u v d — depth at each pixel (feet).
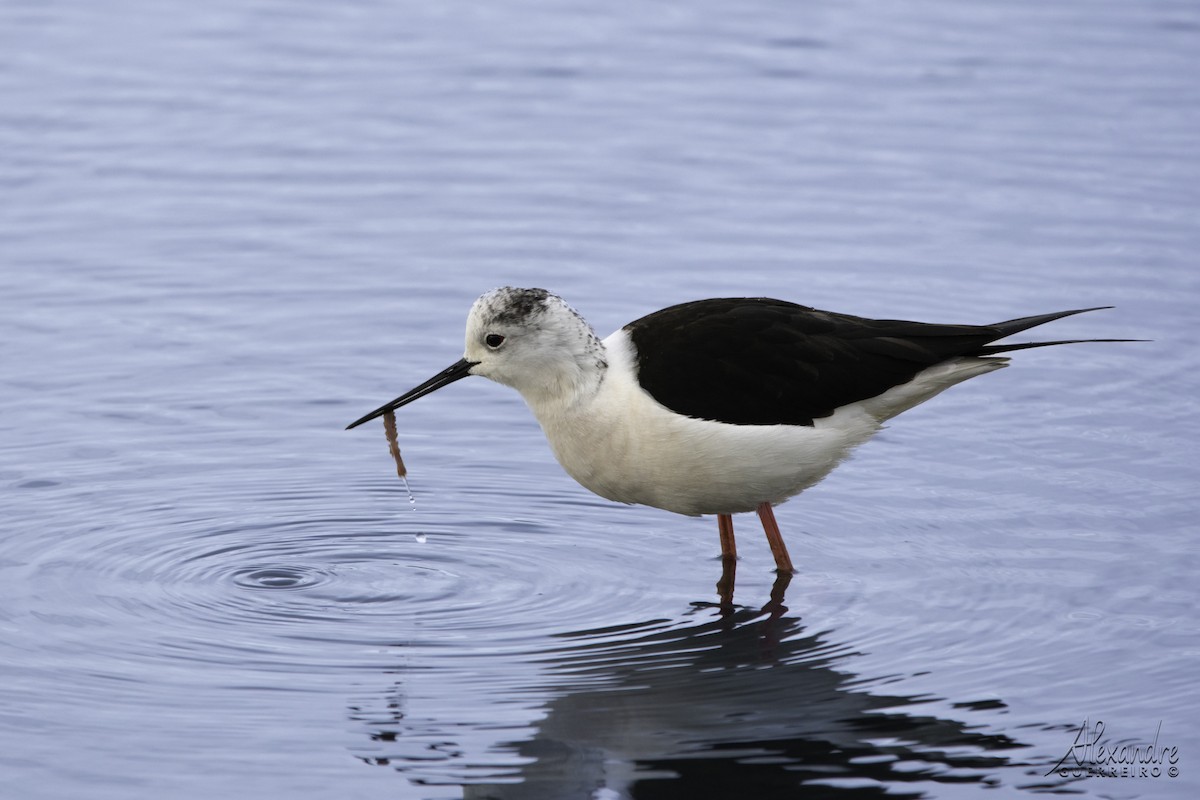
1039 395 48.26
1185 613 35.50
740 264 56.34
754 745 30.25
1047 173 64.18
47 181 62.59
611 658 33.68
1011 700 32.01
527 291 36.91
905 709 31.71
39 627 34.50
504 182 63.41
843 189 63.10
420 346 50.90
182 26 79.82
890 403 36.96
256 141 66.95
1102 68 74.95
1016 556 38.45
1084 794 28.78
